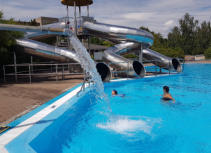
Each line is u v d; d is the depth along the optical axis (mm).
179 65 15102
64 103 5652
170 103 7020
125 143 3908
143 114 5855
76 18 14383
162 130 4559
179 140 4008
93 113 6102
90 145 3842
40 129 3568
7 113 4676
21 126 3732
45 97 6629
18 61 15906
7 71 14703
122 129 4691
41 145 3398
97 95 7746
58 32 5746
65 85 9430
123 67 12164
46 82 10789
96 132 4508
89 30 14375
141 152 3521
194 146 3721
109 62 13148
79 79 11984
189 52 56500
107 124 5055
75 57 11656
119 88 10156
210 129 4547
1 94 7254
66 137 4301
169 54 36094
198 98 7590
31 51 12773
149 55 15891
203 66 22109
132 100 7641
